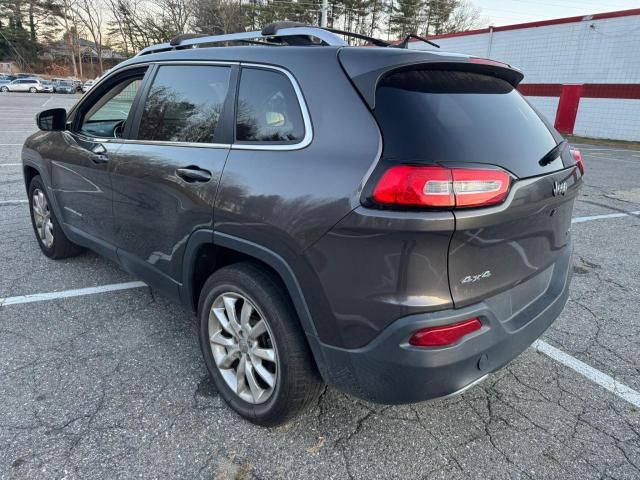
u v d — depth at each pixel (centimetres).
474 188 171
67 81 5312
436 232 168
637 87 1695
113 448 221
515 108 230
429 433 237
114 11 5969
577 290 409
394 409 253
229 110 239
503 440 233
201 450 222
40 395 255
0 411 242
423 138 177
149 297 371
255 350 229
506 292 207
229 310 238
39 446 220
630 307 378
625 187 866
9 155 997
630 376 288
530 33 2019
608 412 255
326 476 210
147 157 276
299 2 5059
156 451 220
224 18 4941
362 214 174
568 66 1905
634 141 1730
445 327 176
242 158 223
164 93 283
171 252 269
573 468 217
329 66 204
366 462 218
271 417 227
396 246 171
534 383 279
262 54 233
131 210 296
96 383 267
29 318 334
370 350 183
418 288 173
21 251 460
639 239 556
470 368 187
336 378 198
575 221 630
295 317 212
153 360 290
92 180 330
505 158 194
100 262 438
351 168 182
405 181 167
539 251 222
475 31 2245
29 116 2042
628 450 229
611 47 1750
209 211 233
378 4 5762
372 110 185
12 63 7150
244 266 229
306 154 199
